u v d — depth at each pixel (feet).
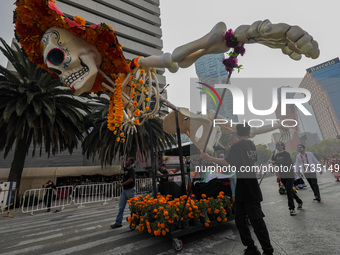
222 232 10.55
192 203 9.70
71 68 11.05
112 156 48.78
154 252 8.50
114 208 23.68
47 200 24.30
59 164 57.06
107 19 112.27
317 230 9.52
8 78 34.37
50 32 10.78
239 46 7.00
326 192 19.90
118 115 11.99
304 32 6.03
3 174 42.29
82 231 13.07
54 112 31.68
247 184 7.12
